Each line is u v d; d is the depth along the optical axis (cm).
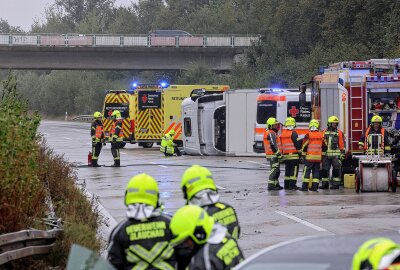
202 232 1185
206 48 14238
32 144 2384
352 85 4522
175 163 6234
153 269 1311
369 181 4197
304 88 5209
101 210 3600
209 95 7112
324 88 4550
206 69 14025
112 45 14038
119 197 4062
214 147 7081
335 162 4362
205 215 1199
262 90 6712
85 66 14238
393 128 4497
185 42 14200
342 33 11069
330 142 4341
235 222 1445
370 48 10338
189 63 14275
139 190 1333
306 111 6381
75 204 2841
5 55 14100
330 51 10700
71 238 2220
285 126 4372
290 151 4347
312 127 4291
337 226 3098
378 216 3338
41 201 2567
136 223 1327
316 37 12494
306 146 4306
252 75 13138
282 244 1072
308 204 3753
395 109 4503
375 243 862
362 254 855
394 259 832
